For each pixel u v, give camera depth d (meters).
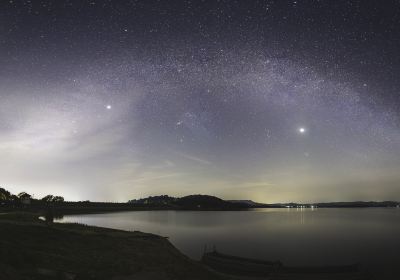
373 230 88.19
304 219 158.25
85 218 126.00
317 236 71.38
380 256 45.16
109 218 133.88
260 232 80.25
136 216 164.50
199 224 109.38
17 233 26.47
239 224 113.38
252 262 30.84
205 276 23.31
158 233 72.62
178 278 21.03
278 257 43.47
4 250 17.41
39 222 42.56
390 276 32.69
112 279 18.19
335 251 49.53
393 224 114.75
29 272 15.30
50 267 17.48
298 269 28.38
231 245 54.47
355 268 28.73
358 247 54.31
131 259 24.56
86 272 18.03
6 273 13.78
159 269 22.64
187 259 29.33
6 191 124.81
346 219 157.62
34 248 22.06
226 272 28.61
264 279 26.16
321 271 28.08
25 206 116.06
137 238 38.59
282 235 72.94
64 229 35.72
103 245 28.80
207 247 50.94
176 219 143.62
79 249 25.16
